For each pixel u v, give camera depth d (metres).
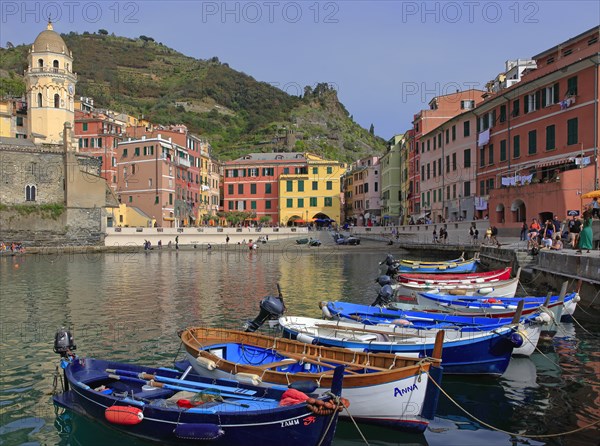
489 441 10.78
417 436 11.02
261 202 101.94
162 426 10.32
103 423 11.30
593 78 38.03
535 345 15.89
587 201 37.53
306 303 27.34
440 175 67.12
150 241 74.81
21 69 142.62
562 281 25.84
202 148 105.50
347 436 11.12
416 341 14.46
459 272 36.50
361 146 172.62
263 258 58.84
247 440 9.78
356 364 11.85
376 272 42.66
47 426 11.65
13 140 76.00
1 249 65.81
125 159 88.00
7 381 14.50
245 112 177.12
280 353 13.00
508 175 48.94
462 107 73.31
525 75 50.62
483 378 14.22
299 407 9.44
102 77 188.00
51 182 73.12
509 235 45.06
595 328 19.80
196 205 99.44
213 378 11.67
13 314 23.97
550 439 10.79
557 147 42.00
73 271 44.41
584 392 13.31
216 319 22.80
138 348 17.73
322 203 97.75
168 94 183.38
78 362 12.82
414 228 65.94
